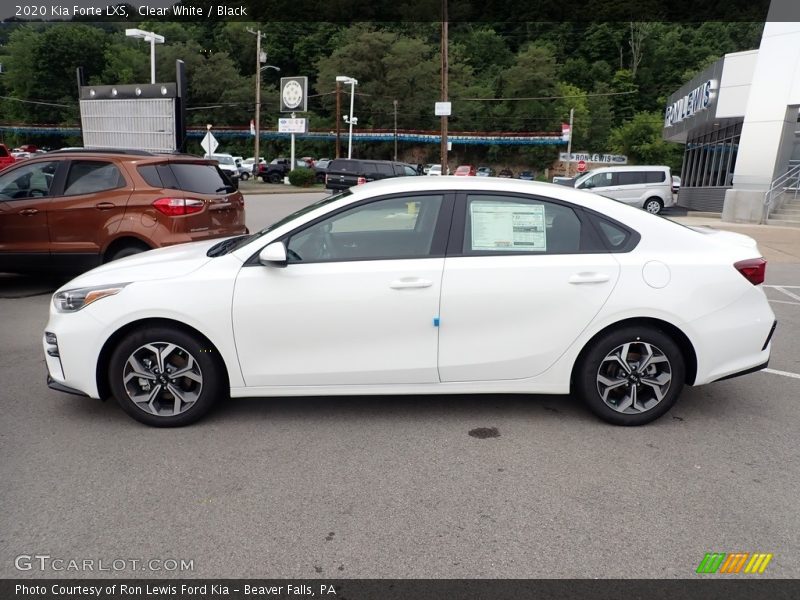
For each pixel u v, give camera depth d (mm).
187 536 2959
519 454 3793
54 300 4168
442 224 4070
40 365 5410
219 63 87000
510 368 4090
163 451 3809
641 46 103625
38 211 7527
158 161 7617
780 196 19922
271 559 2801
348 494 3330
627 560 2797
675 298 3992
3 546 2883
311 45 101938
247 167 51156
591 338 4070
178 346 4012
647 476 3535
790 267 11328
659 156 88688
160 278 4008
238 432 4082
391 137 91688
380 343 4023
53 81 88250
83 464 3639
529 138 93250
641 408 4160
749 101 19891
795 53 18906
